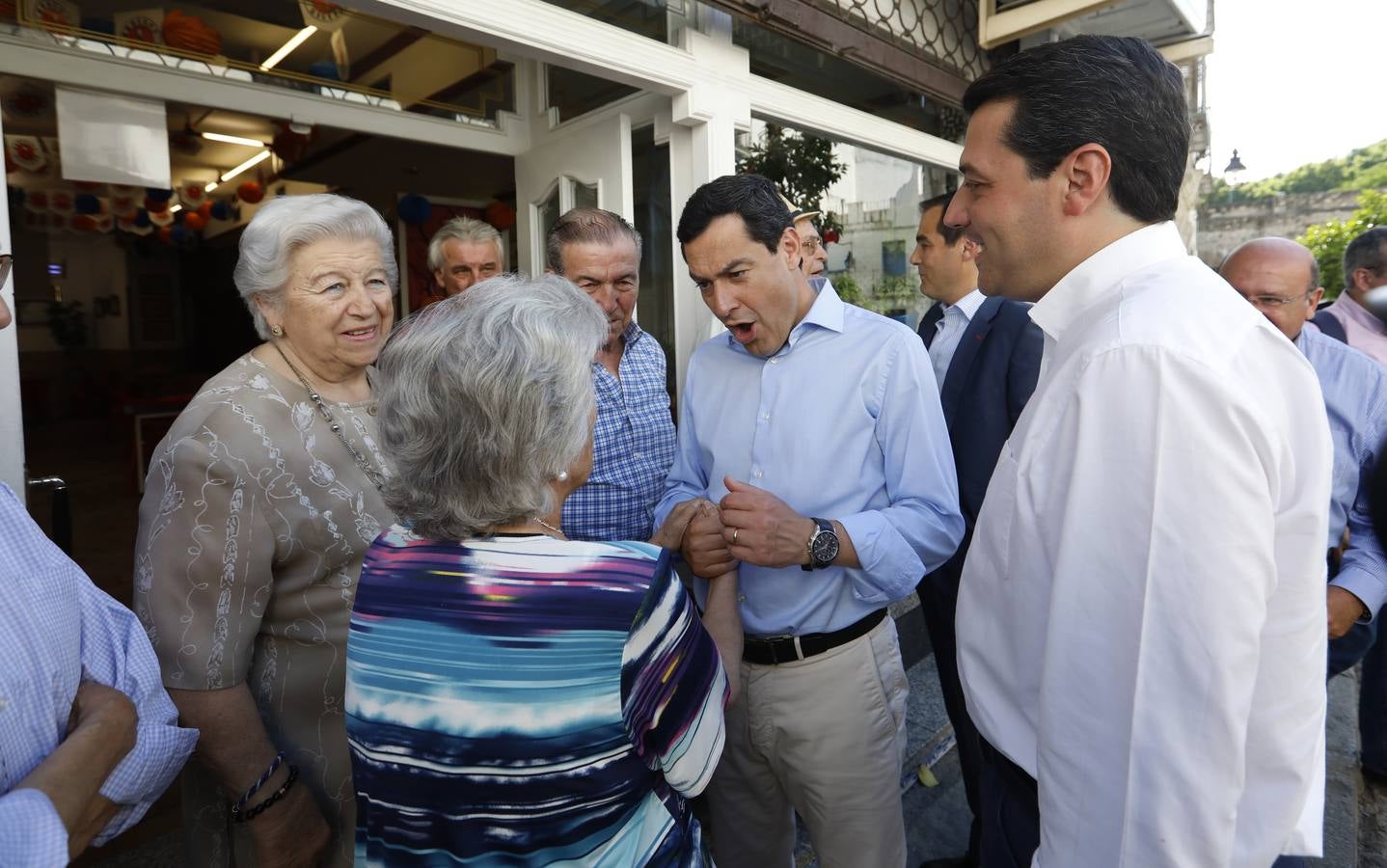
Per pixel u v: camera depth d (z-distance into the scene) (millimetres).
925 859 2123
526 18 1864
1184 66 4410
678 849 859
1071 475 796
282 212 1179
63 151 2621
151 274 12648
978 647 998
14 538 802
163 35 2779
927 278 2365
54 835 677
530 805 759
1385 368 1939
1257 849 786
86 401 11430
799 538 1267
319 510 1179
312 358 1230
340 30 3344
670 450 1926
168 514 1078
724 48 2430
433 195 5926
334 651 1227
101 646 894
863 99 3229
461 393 784
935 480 1414
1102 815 765
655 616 792
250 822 1144
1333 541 1944
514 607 770
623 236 1807
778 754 1489
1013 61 883
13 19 2451
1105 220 866
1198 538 699
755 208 1367
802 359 1489
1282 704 781
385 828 812
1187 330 741
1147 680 727
